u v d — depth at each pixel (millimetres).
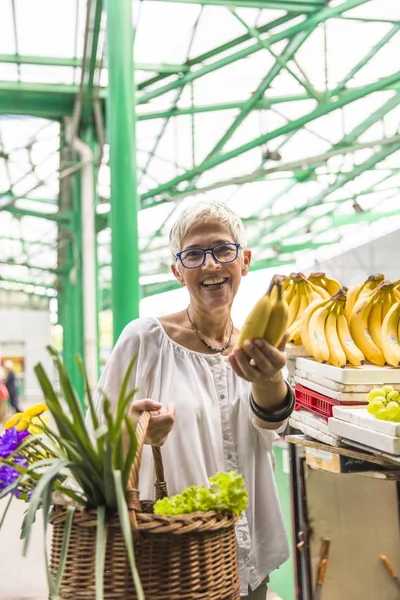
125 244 5453
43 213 13055
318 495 2924
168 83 8234
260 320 1429
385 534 2936
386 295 2506
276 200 13273
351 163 11172
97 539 1142
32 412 1566
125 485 1235
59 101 8961
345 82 8539
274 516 1896
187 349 1950
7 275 27234
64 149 10875
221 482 1409
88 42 6789
